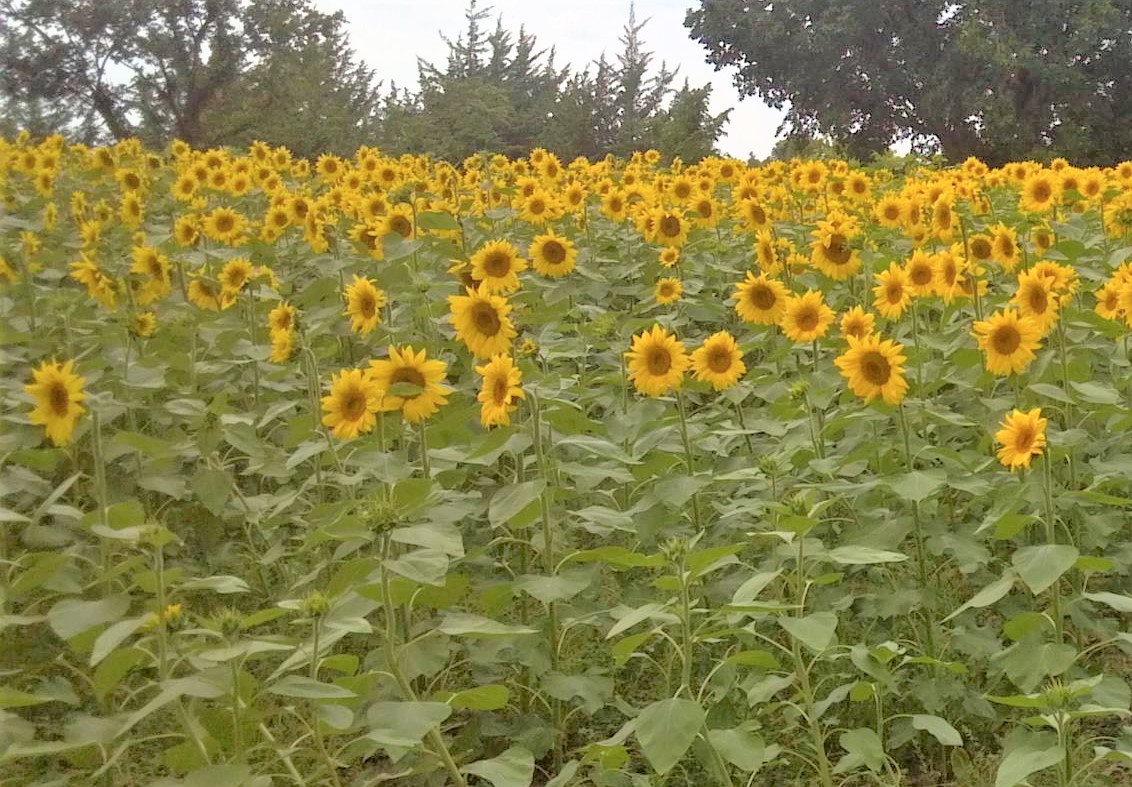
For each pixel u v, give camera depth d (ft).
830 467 13.57
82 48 55.57
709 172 34.96
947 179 31.60
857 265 21.34
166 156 47.47
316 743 10.19
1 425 15.72
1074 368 15.25
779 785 11.76
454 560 12.75
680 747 9.08
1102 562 11.00
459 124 95.71
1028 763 9.05
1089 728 12.37
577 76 115.85
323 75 93.35
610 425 15.33
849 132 104.88
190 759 9.59
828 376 16.99
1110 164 99.76
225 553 15.81
